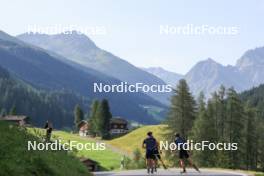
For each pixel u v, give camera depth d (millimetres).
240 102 113125
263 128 136875
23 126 28141
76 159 30219
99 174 34406
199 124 106812
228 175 33906
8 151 19469
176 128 106312
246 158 124500
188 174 34594
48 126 31484
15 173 17172
